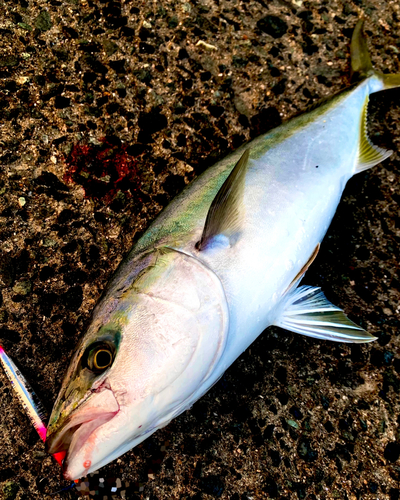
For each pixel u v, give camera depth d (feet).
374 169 1.28
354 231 1.22
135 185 1.18
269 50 1.36
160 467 0.99
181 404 0.89
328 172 1.14
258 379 1.07
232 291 0.94
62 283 1.09
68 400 0.83
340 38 1.41
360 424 1.05
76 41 1.26
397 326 1.14
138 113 1.23
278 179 1.08
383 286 1.17
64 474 0.80
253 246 0.98
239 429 1.03
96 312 0.90
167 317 0.87
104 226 1.14
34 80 1.20
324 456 1.02
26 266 1.08
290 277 1.04
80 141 1.18
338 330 1.06
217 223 0.95
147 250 0.96
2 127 1.16
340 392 1.07
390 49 1.45
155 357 0.85
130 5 1.31
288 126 1.18
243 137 1.28
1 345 1.03
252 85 1.32
